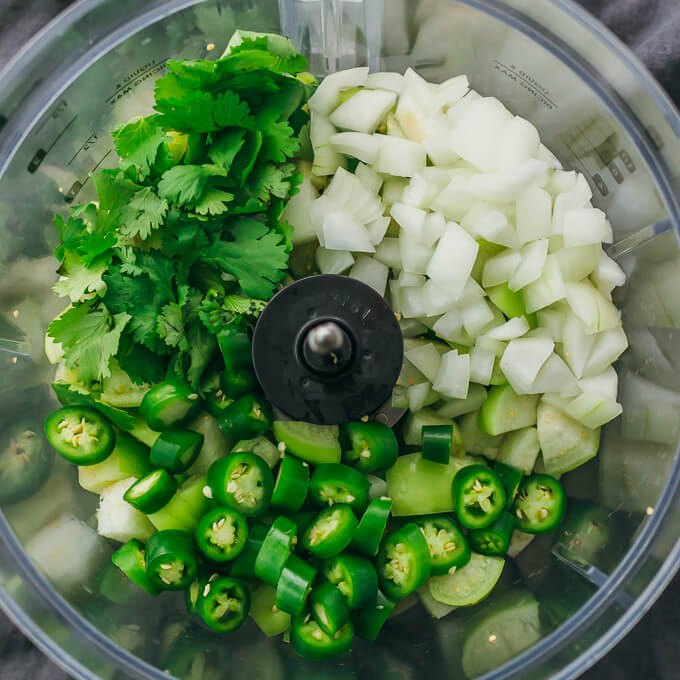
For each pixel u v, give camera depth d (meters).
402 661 0.32
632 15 0.36
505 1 0.32
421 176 0.31
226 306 0.29
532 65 0.32
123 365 0.30
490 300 0.32
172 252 0.30
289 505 0.31
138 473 0.31
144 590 0.32
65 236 0.30
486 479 0.31
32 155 0.32
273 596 0.31
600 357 0.31
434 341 0.32
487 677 0.31
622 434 0.32
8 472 0.32
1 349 0.33
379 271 0.31
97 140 0.32
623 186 0.32
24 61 0.31
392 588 0.31
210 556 0.30
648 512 0.32
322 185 0.32
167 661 0.32
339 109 0.32
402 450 0.32
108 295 0.29
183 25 0.32
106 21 0.32
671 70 0.36
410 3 0.32
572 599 0.32
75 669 0.30
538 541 0.33
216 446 0.31
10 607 0.30
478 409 0.32
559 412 0.32
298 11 0.33
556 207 0.31
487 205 0.31
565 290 0.31
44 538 0.32
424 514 0.32
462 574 0.32
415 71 0.33
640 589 0.31
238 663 0.32
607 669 0.35
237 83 0.29
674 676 0.35
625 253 0.32
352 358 0.29
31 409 0.32
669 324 0.32
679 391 0.32
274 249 0.29
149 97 0.32
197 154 0.30
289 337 0.29
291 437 0.31
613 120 0.32
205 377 0.31
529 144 0.31
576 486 0.33
